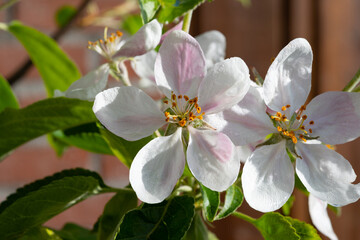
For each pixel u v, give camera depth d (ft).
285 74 0.74
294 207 1.46
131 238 0.71
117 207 0.79
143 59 0.85
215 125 0.72
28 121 0.85
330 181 0.74
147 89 1.03
